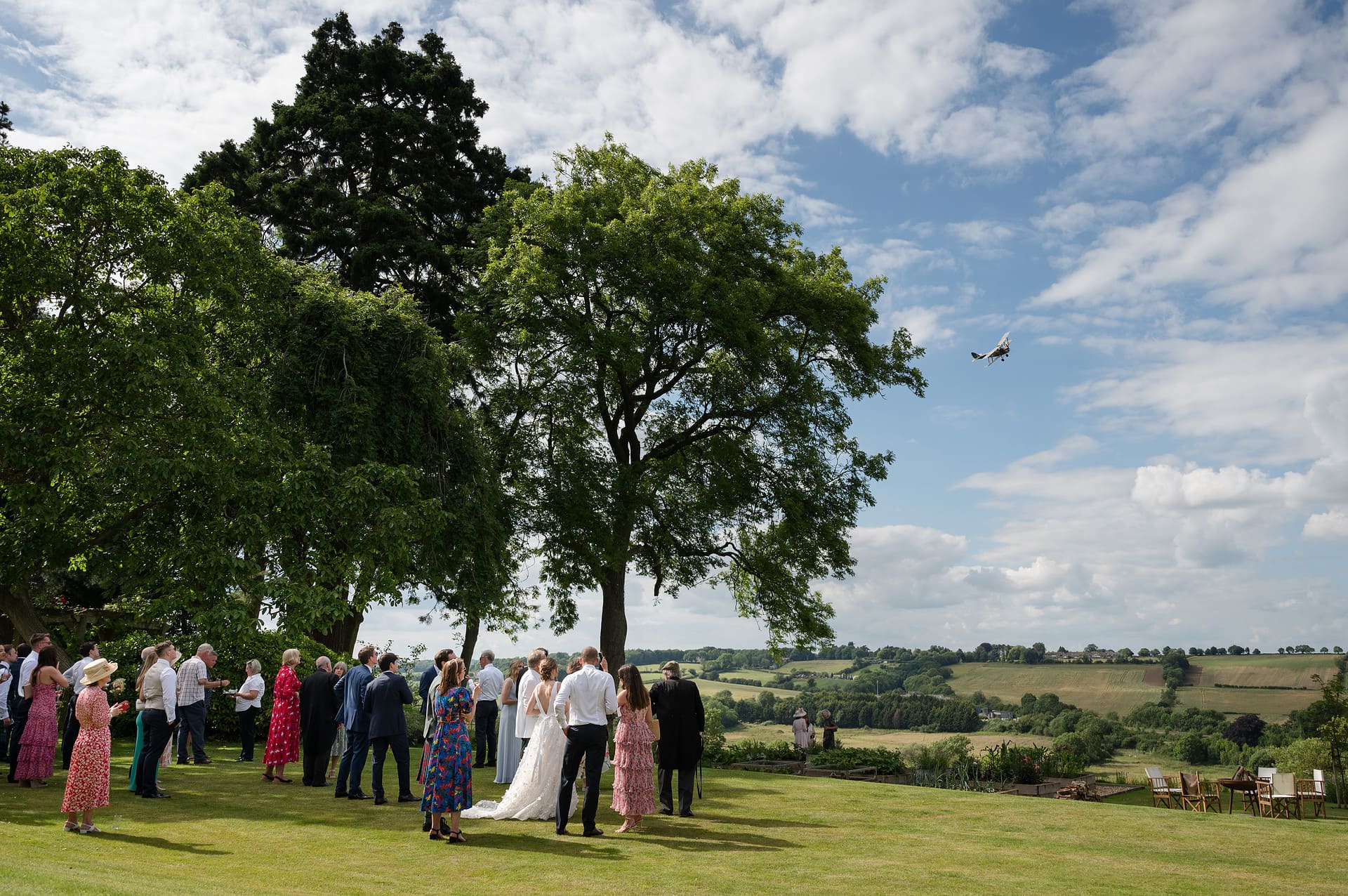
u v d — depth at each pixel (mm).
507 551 28031
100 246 19312
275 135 29938
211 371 20781
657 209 27828
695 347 29375
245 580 19828
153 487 19000
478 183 32625
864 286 32125
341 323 22891
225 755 17531
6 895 5633
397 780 14477
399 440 23141
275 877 7566
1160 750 64062
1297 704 71062
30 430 18094
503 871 8055
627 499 27828
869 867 8664
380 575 21703
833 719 25516
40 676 12812
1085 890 7926
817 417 29812
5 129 27875
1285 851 10219
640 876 7957
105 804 9484
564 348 28438
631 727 10477
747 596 33562
